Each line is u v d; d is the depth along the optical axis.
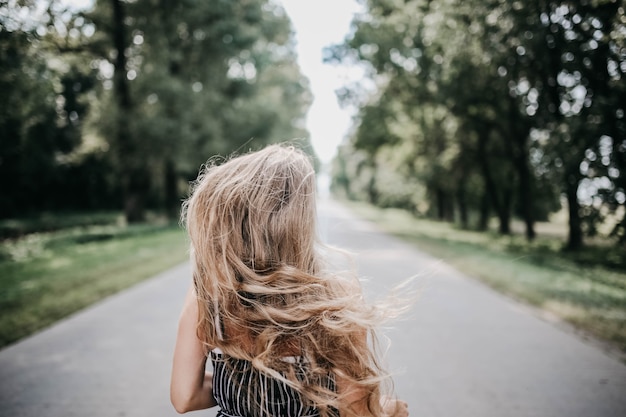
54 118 12.98
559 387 4.18
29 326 5.95
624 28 6.81
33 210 39.69
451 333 5.87
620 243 8.35
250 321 1.17
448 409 3.74
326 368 1.16
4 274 9.30
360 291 1.32
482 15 10.40
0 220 35.09
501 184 27.56
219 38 24.16
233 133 27.23
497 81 15.03
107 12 20.94
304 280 1.20
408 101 24.02
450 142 26.42
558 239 24.02
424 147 28.73
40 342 5.38
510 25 9.55
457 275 10.44
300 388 1.12
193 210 1.28
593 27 7.55
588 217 8.44
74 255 12.41
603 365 4.75
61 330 5.85
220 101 25.52
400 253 14.38
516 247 18.12
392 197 57.38
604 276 10.45
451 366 4.71
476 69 15.00
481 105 18.78
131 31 21.42
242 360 1.19
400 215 50.06
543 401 3.88
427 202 43.56
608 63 7.94
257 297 1.20
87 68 19.91
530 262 13.03
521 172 21.19
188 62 25.17
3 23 7.66
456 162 27.64
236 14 24.61
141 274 9.75
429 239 20.66
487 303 7.60
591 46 7.96
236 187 1.24
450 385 4.23
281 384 1.15
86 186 43.50
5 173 33.59
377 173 57.19
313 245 1.28
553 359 4.93
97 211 46.06
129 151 21.14
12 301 7.10
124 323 6.18
